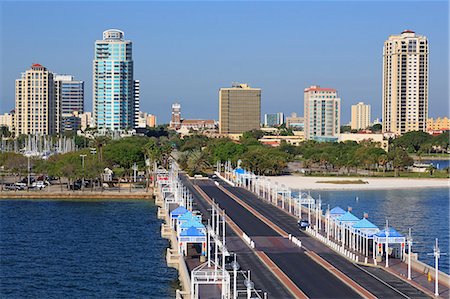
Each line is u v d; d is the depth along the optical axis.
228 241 187.62
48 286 155.38
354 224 175.25
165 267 175.50
